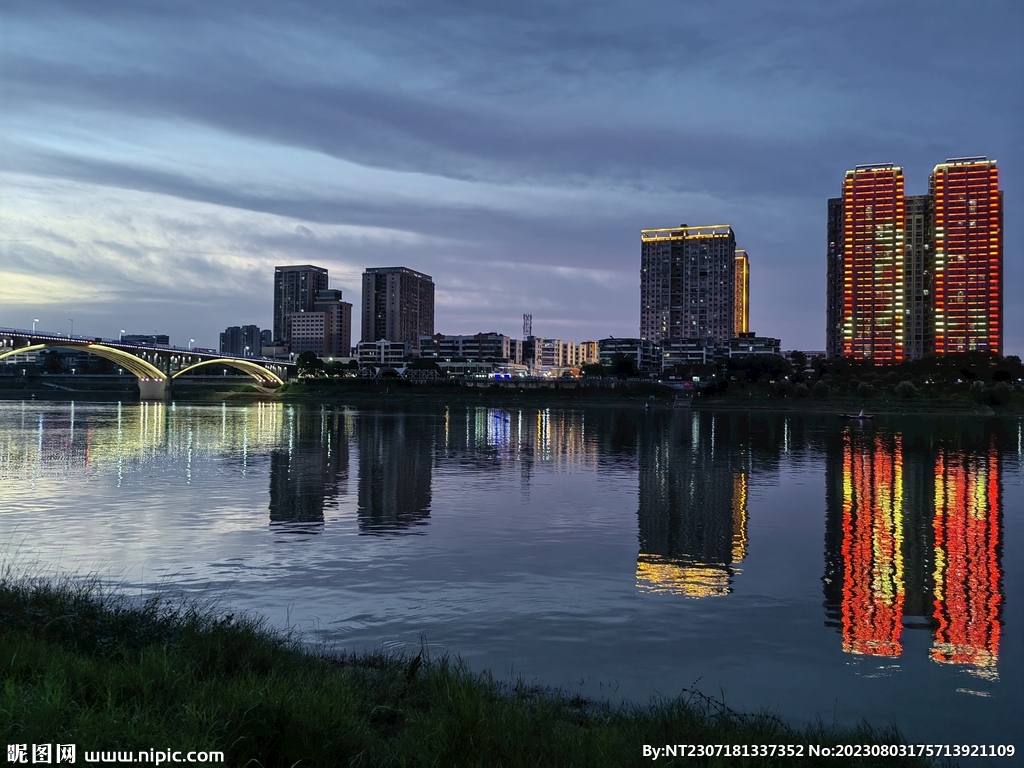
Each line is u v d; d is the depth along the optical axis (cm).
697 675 1491
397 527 3075
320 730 857
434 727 914
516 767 839
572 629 1772
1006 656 1641
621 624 1819
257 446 7125
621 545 2788
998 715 1320
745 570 2423
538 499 3956
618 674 1481
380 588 2114
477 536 2905
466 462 5909
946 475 5400
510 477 4947
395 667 1296
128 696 933
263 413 15625
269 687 958
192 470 5056
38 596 1509
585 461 6138
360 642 1638
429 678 1182
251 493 3984
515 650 1614
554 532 3022
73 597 1582
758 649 1661
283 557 2480
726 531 3112
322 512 3416
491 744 883
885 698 1395
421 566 2391
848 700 1381
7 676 951
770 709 1329
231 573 2256
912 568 2489
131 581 2139
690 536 2988
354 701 1016
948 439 9488
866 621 1886
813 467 5850
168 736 803
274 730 857
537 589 2133
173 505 3553
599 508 3675
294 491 4091
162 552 2528
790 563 2536
